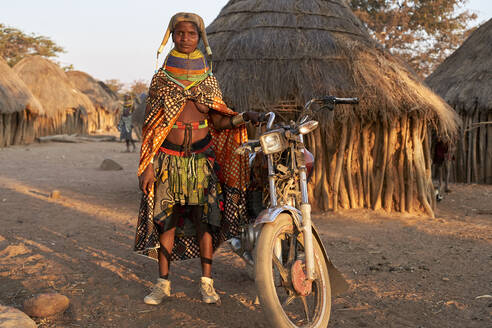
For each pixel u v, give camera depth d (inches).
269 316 85.4
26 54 1833.2
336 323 103.0
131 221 209.6
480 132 359.3
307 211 93.2
